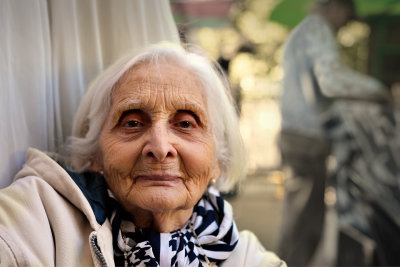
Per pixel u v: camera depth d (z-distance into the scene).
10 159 1.15
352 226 3.51
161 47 1.16
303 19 3.47
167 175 1.04
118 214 1.10
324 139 3.50
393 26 3.33
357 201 3.49
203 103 1.15
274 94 3.71
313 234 3.58
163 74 1.10
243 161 1.35
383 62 3.36
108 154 1.09
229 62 3.74
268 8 3.57
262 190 4.04
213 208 1.27
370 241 3.49
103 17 1.42
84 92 1.39
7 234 0.90
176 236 1.13
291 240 3.63
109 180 1.10
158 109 1.07
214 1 3.41
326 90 3.45
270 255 1.27
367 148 3.44
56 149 1.32
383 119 3.41
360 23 3.36
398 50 3.35
